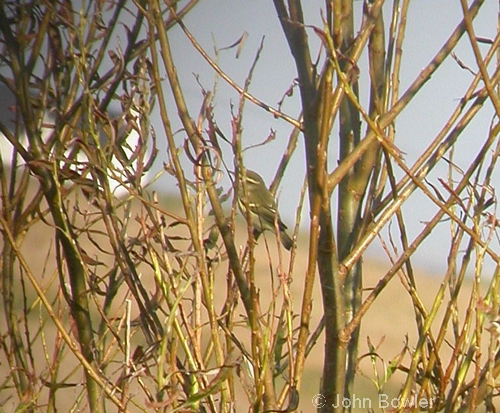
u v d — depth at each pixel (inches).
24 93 401.7
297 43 383.9
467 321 374.3
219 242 448.8
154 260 366.3
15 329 432.5
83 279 410.0
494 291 375.6
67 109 428.5
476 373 367.6
